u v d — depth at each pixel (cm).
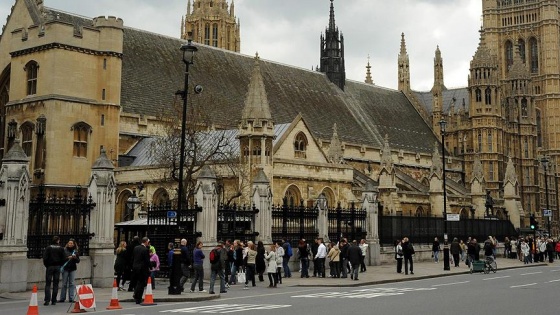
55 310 2541
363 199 5575
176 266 3097
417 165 11144
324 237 4944
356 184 8094
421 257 6266
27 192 3197
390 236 5966
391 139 11175
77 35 6844
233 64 9412
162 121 7594
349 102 11175
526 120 13588
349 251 4106
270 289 3550
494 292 3222
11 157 3164
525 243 6512
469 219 7325
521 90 13675
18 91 7006
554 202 15238
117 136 7056
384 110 11981
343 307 2517
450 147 12675
